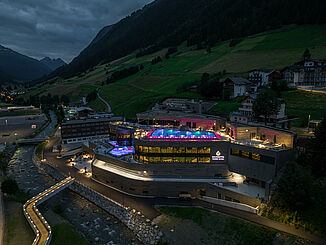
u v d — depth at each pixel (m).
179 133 82.31
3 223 59.28
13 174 97.25
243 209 60.75
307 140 75.69
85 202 74.31
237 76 166.75
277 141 73.06
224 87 152.50
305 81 144.25
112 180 77.88
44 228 57.22
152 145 73.50
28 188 83.94
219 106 131.88
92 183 81.81
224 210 61.31
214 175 73.00
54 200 75.38
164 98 168.25
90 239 57.06
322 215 50.31
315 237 47.44
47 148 125.44
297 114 102.62
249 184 68.88
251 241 49.84
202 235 53.59
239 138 79.44
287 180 55.34
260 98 95.88
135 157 78.62
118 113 179.50
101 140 109.62
